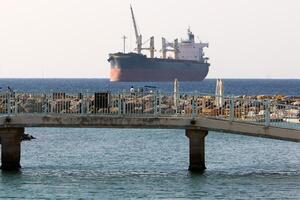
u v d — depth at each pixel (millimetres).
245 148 111500
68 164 91000
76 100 99125
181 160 95375
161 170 84125
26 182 74000
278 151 107125
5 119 80062
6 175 78250
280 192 68562
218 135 136250
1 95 96625
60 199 65375
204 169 81562
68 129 156250
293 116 104312
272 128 78375
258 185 72500
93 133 145125
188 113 92500
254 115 98812
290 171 83562
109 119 79875
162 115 81125
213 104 116500
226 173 81062
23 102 94500
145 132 147250
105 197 66312
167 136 136500
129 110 91062
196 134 79812
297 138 78062
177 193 68062
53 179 76375
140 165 89938
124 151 107938
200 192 68500
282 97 167875
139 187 71438
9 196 66438
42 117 80312
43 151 107188
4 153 81375
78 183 73938
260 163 92062
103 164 91125
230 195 66938
